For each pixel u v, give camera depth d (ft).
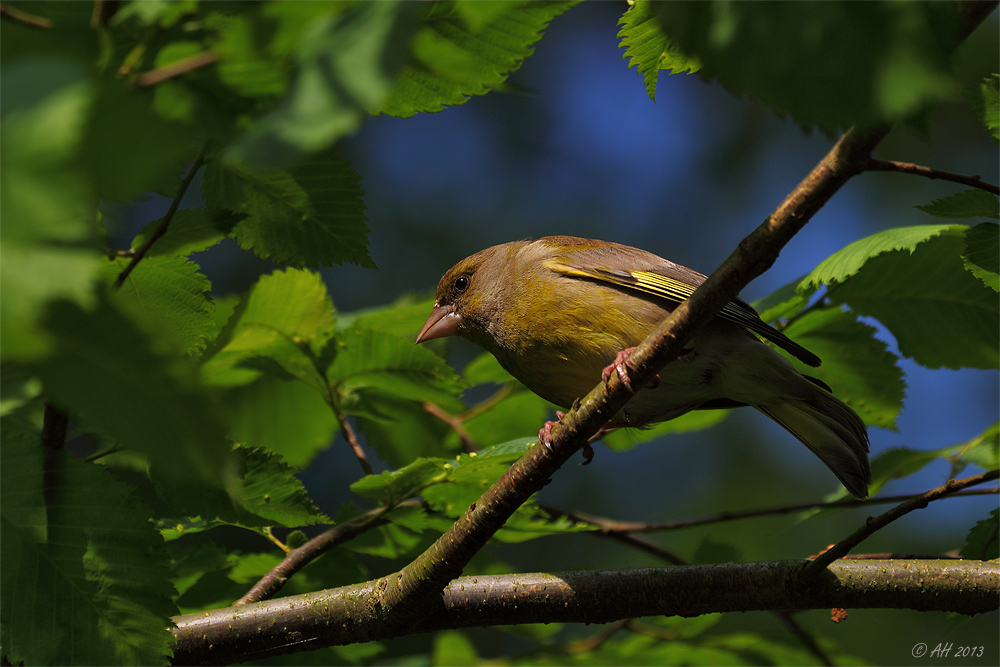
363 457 25.55
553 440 18.06
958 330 26.02
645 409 27.76
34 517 14.96
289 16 9.37
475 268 30.25
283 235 19.21
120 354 6.85
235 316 25.18
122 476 21.49
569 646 28.37
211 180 18.72
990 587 19.80
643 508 58.03
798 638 27.66
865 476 25.95
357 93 7.62
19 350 6.61
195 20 10.59
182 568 22.17
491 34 12.78
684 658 27.68
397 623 19.83
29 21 10.30
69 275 6.57
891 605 19.90
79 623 14.78
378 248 61.11
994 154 62.95
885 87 7.98
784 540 53.26
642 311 26.76
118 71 10.52
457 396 27.09
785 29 8.26
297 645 19.83
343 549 23.90
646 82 15.94
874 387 28.09
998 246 17.07
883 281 25.55
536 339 27.76
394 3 8.24
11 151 6.60
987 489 22.72
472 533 18.70
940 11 8.11
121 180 6.83
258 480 19.58
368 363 26.02
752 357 26.07
